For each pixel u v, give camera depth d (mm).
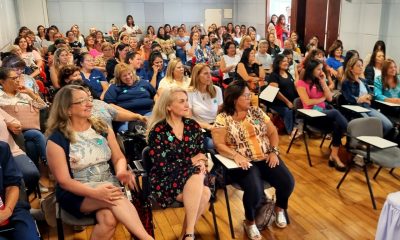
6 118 2891
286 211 2871
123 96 3785
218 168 2805
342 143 4285
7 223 1921
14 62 3725
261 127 2820
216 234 2639
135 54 4977
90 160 2230
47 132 2219
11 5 8727
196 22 12320
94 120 2383
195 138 2572
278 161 2730
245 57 5512
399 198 2012
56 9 11039
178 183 2396
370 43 6953
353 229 2791
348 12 7445
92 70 4602
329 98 4207
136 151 3111
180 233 2740
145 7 11711
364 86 4449
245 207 2631
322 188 3455
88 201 2102
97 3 11297
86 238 2672
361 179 3629
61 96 2199
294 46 7586
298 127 4301
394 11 6371
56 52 4699
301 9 9117
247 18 12023
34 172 2691
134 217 2098
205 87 3479
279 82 4672
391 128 3965
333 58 6273
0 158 2008
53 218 2287
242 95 2730
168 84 3965
